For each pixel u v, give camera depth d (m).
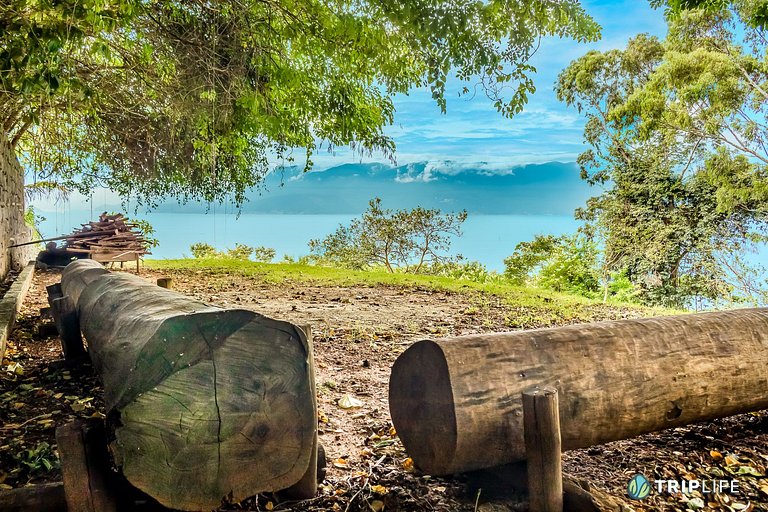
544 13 5.80
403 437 2.76
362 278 11.75
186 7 7.47
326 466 2.94
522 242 19.58
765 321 3.40
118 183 12.36
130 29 6.77
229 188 11.95
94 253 10.66
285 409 2.16
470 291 10.36
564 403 2.63
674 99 18.94
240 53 7.39
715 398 3.09
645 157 19.44
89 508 2.03
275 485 2.17
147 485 1.98
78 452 2.02
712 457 3.15
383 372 4.78
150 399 1.99
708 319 3.28
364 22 6.53
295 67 7.82
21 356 5.11
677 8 8.20
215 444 2.05
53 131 10.75
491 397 2.50
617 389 2.77
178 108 8.23
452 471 2.53
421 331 6.57
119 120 10.47
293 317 7.29
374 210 18.86
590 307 9.10
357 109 8.17
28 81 4.33
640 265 18.73
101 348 2.71
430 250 18.88
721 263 17.31
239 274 11.91
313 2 6.81
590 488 2.36
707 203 17.73
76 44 5.28
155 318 2.33
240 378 2.09
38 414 3.66
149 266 13.04
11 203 10.95
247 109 8.07
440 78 6.13
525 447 2.29
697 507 2.58
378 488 2.67
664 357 2.95
